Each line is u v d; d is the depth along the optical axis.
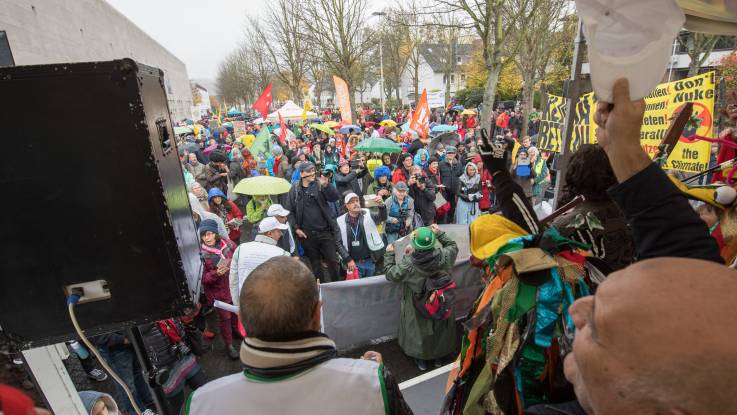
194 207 4.83
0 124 1.18
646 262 0.60
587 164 1.32
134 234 1.33
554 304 1.14
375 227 5.13
